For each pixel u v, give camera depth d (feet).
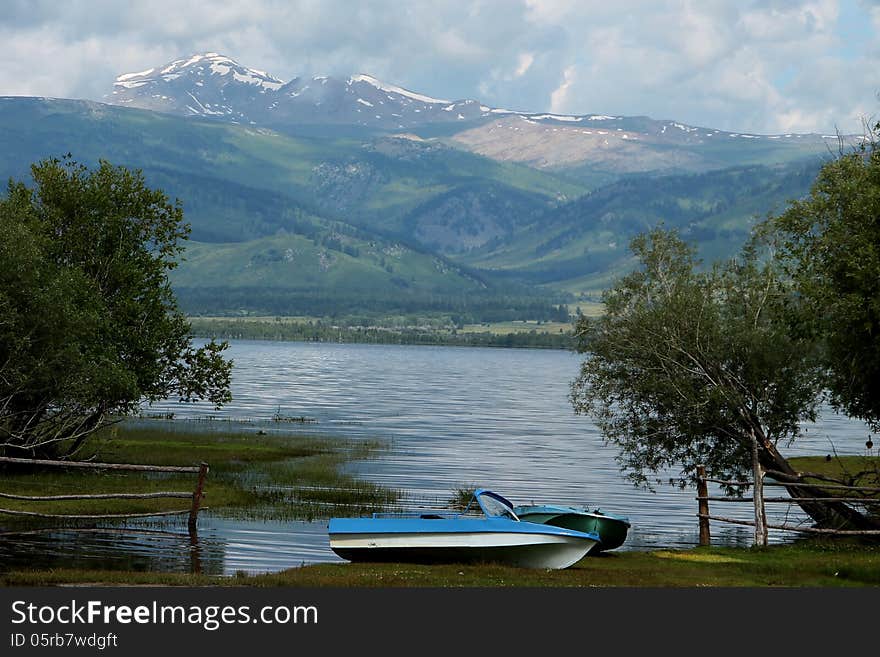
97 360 168.25
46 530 129.39
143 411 346.95
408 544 112.06
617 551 129.80
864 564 109.91
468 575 101.76
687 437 149.48
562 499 186.19
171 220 188.75
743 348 146.20
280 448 247.09
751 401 146.30
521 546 111.14
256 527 139.03
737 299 152.05
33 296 151.84
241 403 422.82
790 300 140.15
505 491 193.16
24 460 129.80
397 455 252.83
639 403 155.12
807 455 269.03
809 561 114.93
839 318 125.90
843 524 145.48
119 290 182.70
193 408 378.73
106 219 182.70
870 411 141.49
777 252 135.23
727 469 151.43
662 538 147.95
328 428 321.52
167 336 184.85
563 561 111.24
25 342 150.61
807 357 144.77
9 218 160.15
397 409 433.89
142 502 152.76
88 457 187.32
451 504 169.07
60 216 180.86
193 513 135.23
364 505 164.55
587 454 274.36
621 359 153.17
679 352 148.46
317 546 126.11
